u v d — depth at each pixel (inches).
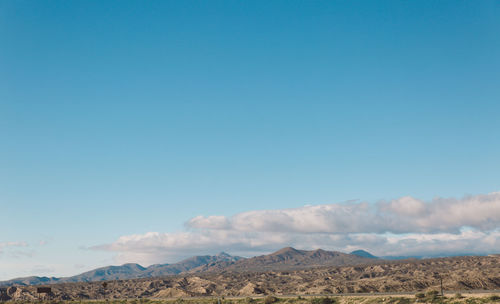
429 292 4261.8
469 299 3747.5
